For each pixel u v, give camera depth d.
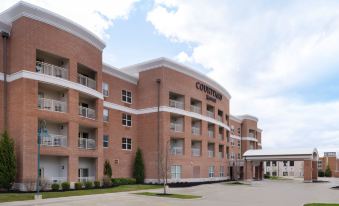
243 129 69.50
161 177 36.69
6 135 23.50
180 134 40.78
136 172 37.81
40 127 25.62
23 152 23.77
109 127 36.00
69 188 26.20
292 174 97.38
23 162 23.66
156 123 38.56
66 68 27.92
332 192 31.55
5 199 19.47
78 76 29.84
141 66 40.72
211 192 29.89
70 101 27.50
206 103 47.56
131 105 39.62
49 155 26.50
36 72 25.34
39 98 26.28
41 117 25.19
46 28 26.20
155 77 39.56
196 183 41.66
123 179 34.94
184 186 36.53
